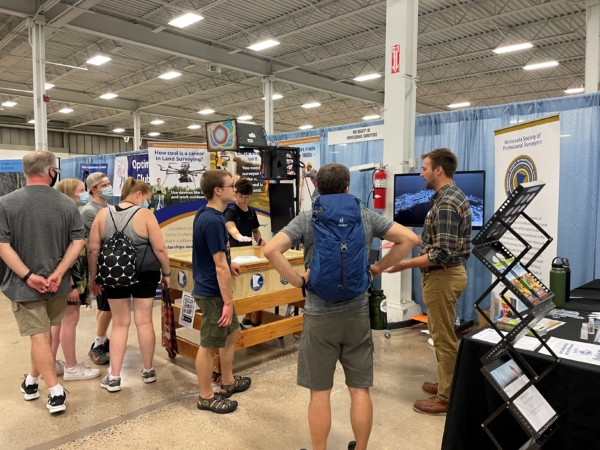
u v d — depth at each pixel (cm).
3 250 230
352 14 739
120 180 596
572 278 349
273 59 999
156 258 288
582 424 143
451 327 243
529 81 1148
